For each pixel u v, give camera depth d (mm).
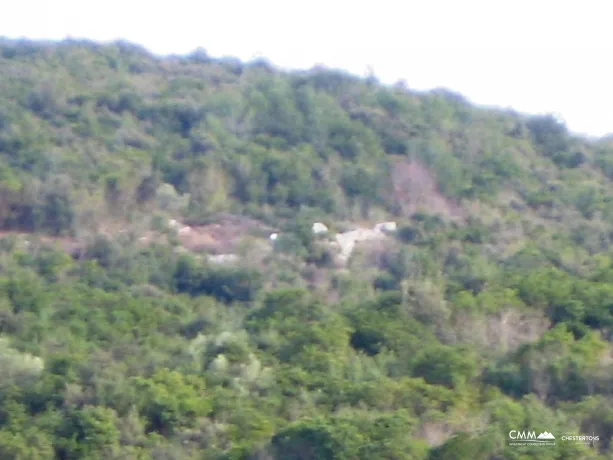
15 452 30688
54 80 82750
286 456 29141
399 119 82062
